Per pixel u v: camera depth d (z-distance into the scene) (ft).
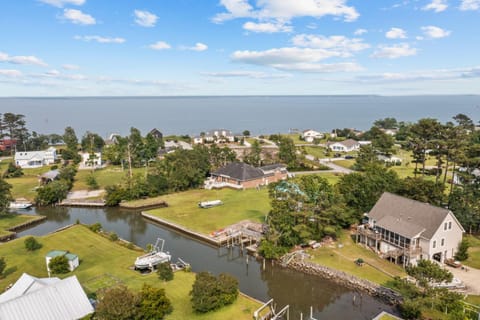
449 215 137.28
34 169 343.46
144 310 96.94
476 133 347.56
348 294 124.06
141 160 362.74
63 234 172.14
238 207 221.05
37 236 180.24
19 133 453.58
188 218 203.31
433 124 228.63
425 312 103.81
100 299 96.22
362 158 336.49
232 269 145.28
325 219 159.22
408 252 134.21
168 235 184.75
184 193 261.03
